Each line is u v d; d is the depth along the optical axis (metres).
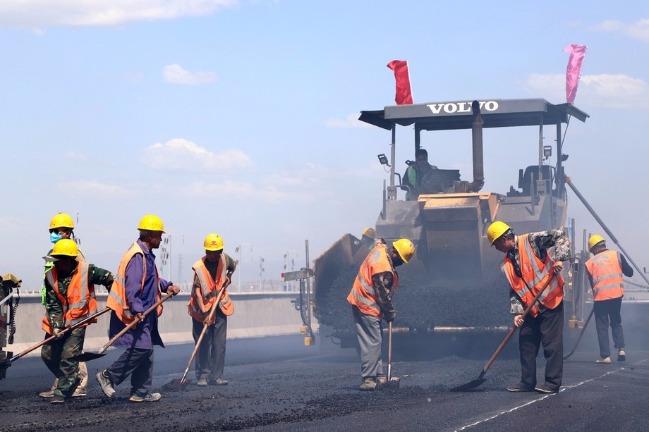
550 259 9.09
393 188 14.91
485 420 6.99
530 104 14.35
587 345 17.16
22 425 7.12
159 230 9.06
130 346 8.80
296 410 7.77
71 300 8.98
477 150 14.43
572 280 13.80
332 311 13.91
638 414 7.39
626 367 12.25
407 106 14.84
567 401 8.26
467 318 13.07
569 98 15.55
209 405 8.33
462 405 7.97
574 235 14.23
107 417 7.55
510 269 9.23
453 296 13.32
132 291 8.80
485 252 13.80
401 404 8.12
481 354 13.73
